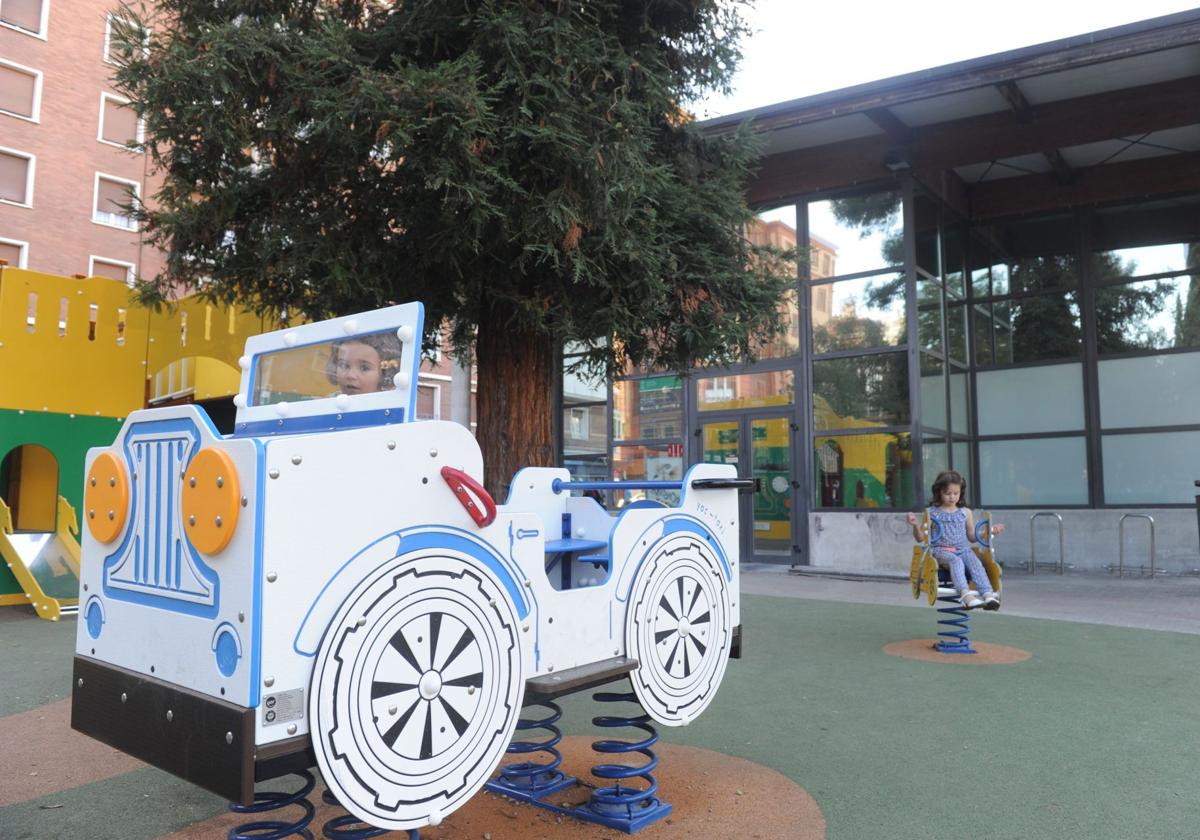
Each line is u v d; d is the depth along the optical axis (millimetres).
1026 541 13398
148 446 2529
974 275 14281
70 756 4250
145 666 2457
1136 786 3732
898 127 12344
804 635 7574
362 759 2273
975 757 4160
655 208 6328
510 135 5266
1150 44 9820
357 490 2305
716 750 4312
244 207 6176
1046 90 11336
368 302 6094
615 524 3320
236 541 2135
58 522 9703
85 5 30875
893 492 12367
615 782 3787
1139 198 13016
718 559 3904
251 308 6797
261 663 2076
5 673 6184
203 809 3541
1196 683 5684
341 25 5570
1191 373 12477
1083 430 13227
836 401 12977
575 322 6055
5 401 9367
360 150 5402
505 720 2697
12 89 29172
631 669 3273
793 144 13172
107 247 31047
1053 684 5676
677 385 14547
